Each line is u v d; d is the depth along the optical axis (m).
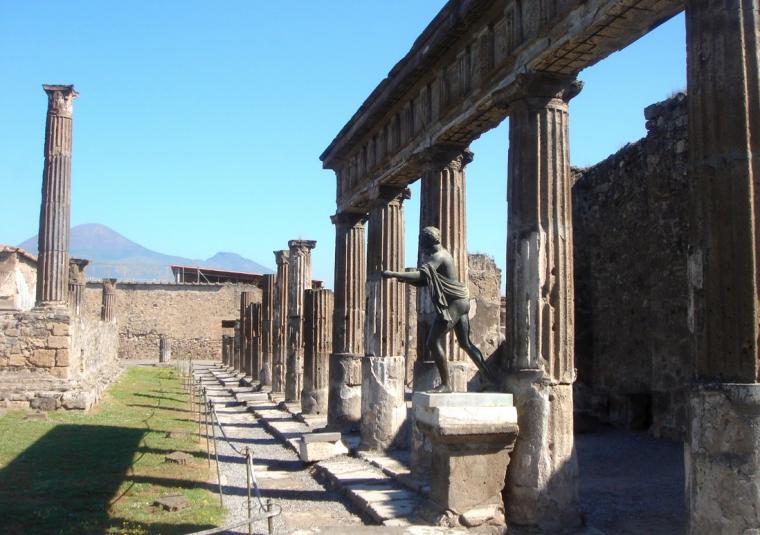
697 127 6.86
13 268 44.56
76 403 23.33
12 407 22.95
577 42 9.27
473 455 10.02
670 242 18.36
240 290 69.00
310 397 24.00
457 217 13.66
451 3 11.98
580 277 22.98
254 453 18.19
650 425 19.80
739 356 6.44
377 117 17.00
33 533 10.09
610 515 11.33
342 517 11.88
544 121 10.32
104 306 53.31
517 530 9.84
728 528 6.33
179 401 29.92
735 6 6.62
